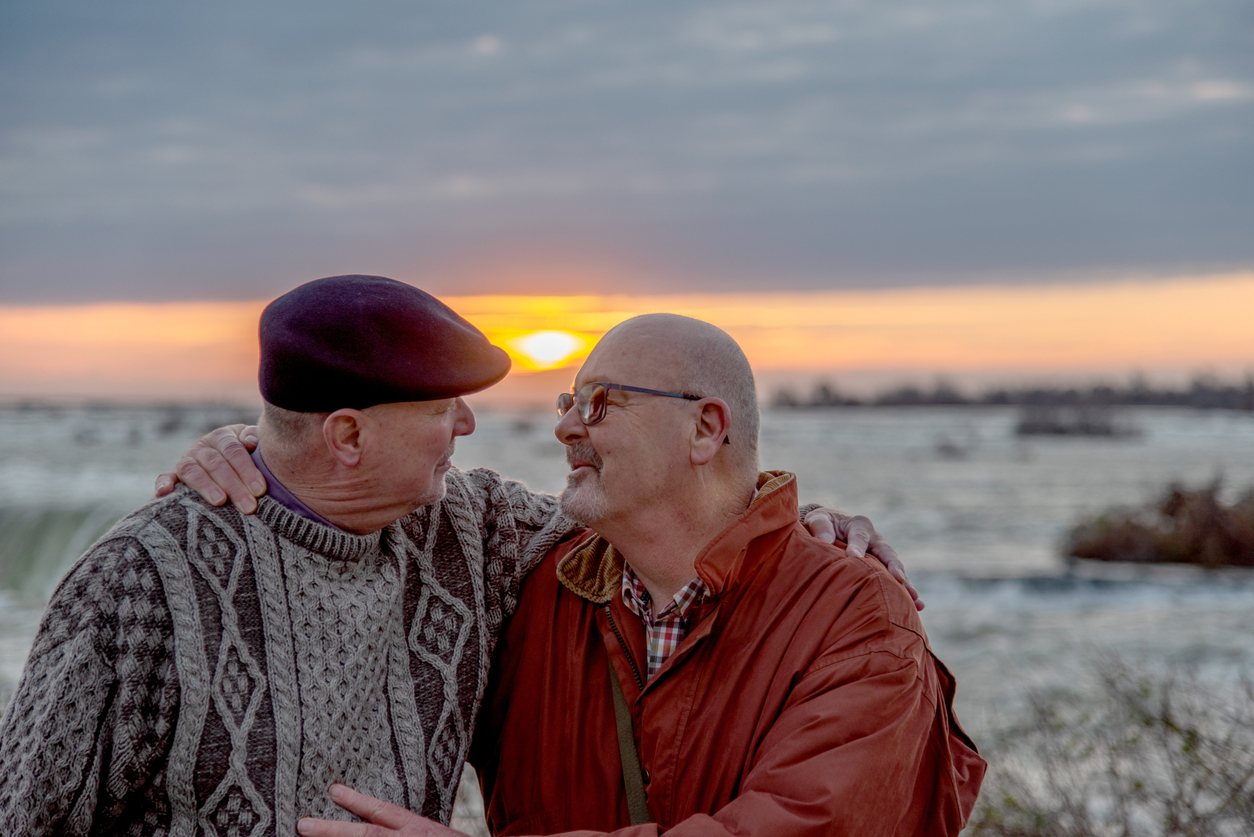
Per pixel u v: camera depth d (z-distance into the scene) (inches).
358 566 78.6
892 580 83.6
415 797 78.5
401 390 73.0
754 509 84.5
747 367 91.0
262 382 75.5
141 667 69.2
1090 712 220.2
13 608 449.7
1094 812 175.3
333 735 74.8
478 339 78.4
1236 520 812.0
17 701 68.0
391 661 80.3
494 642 89.4
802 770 71.9
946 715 88.2
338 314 73.4
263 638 73.4
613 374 85.6
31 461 1184.8
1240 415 4229.8
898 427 4704.7
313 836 71.7
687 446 85.0
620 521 86.1
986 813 175.6
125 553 70.9
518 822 88.4
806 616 81.4
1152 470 2057.1
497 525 92.2
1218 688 221.5
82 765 66.9
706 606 84.0
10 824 65.2
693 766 80.8
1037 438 3754.9
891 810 73.5
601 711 86.7
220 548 73.6
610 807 84.4
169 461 1234.6
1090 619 562.9
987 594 661.3
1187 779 175.6
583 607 90.0
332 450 74.5
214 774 70.7
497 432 3371.1
